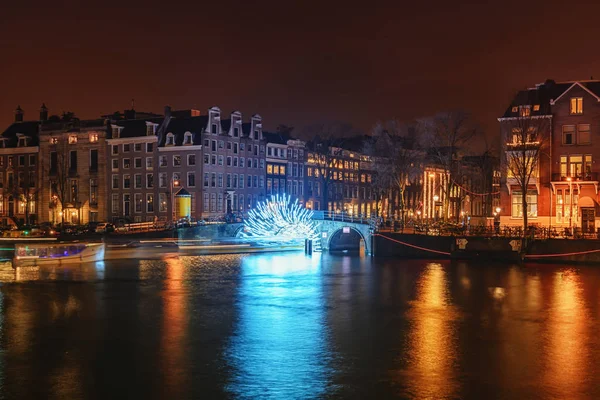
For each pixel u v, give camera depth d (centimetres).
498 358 2850
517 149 6731
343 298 4309
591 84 7150
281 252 7769
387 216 11425
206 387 2469
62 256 6181
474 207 12938
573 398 2356
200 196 9706
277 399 2350
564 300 4206
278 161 11100
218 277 5322
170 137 10031
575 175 6856
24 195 11312
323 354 2916
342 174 11219
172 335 3256
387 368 2706
